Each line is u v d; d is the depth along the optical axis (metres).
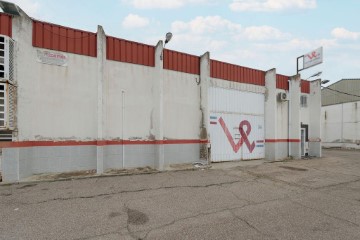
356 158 16.78
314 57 16.36
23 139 8.11
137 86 10.73
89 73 9.66
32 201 5.99
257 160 14.57
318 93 17.20
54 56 9.07
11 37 7.94
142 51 10.92
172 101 11.66
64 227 4.49
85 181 8.24
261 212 5.56
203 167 11.39
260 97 15.23
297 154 15.56
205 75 12.23
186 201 6.25
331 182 9.05
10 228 4.41
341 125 27.86
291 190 7.74
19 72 8.02
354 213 5.61
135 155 10.56
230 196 6.84
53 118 9.02
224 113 13.65
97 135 9.44
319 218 5.24
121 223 4.73
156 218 5.03
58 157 9.05
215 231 4.43
